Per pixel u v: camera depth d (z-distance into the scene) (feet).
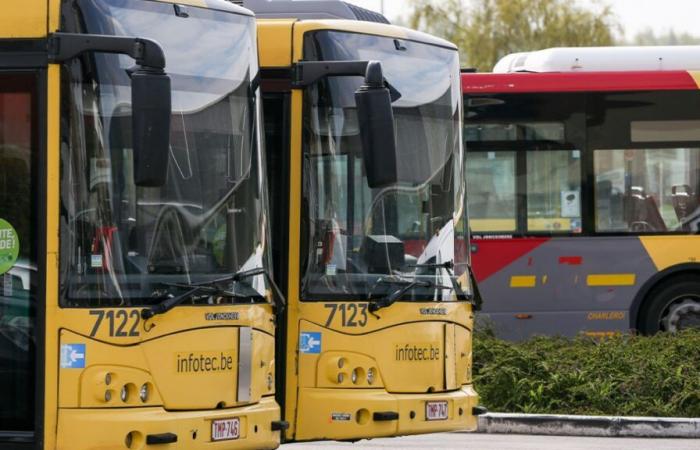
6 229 63.93
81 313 63.26
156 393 64.44
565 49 134.10
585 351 113.19
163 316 64.95
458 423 79.87
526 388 106.11
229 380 67.31
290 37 78.33
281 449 93.61
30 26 64.03
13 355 63.72
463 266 82.99
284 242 77.20
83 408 63.05
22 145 63.82
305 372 76.54
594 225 130.41
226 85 69.72
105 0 65.62
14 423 63.67
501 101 131.13
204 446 65.67
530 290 130.31
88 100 64.18
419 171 80.89
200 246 67.21
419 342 78.33
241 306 68.28
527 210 130.52
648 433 100.37
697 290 129.90
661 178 130.52
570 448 94.79
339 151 77.71
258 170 71.00
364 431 75.77
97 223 64.08
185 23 68.54
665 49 133.39
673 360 110.11
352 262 77.56
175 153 67.00
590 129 130.93
